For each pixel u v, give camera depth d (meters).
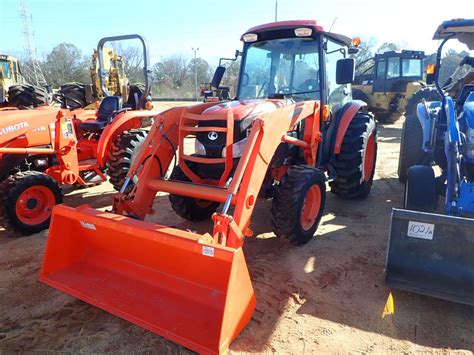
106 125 5.70
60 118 4.74
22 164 4.79
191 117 3.49
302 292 3.13
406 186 3.78
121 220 2.77
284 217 3.62
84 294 2.85
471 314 2.83
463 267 2.71
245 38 4.68
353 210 5.00
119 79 12.80
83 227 3.04
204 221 4.66
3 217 4.21
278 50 4.58
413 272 2.87
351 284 3.25
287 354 2.46
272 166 3.89
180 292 2.76
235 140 3.44
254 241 4.09
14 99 8.71
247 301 2.51
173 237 2.50
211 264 2.60
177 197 4.30
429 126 4.43
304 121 4.19
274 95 4.32
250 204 2.96
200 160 3.43
